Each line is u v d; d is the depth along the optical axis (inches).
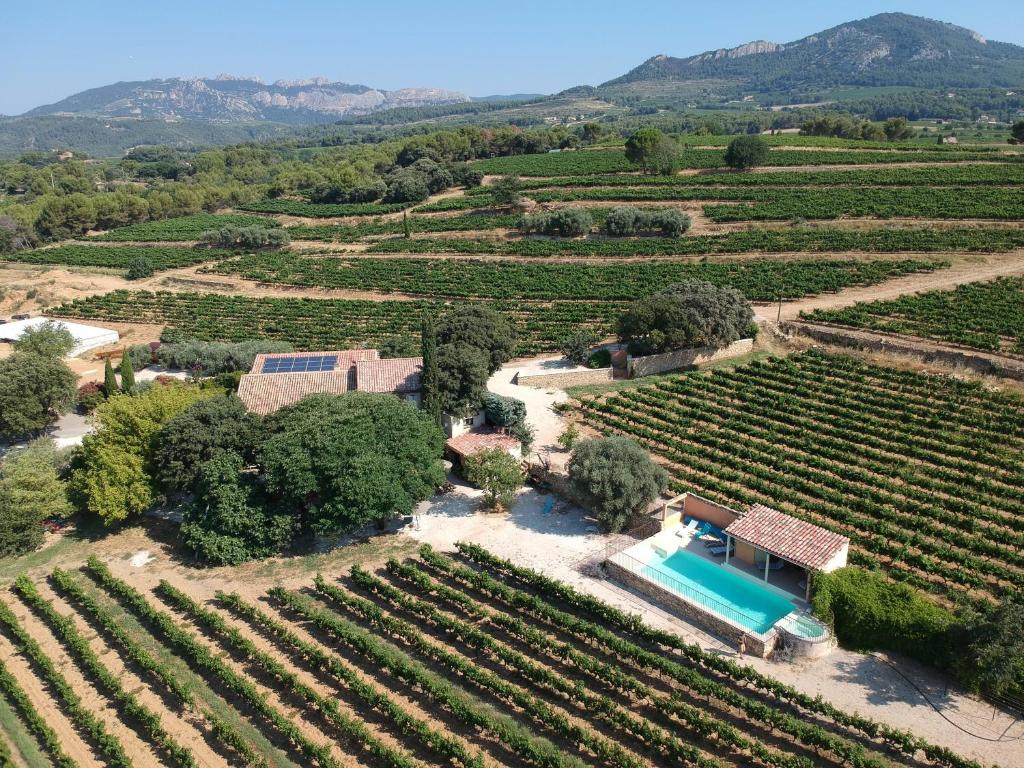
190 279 5600.4
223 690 1502.2
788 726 1254.9
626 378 3095.5
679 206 5787.4
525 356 3432.6
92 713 1441.9
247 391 2471.7
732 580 1715.1
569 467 2023.9
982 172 5482.3
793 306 3644.2
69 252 6786.4
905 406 2517.2
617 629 1608.0
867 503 1952.5
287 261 5866.1
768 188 5846.5
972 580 1633.9
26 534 2055.9
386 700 1376.7
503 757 1288.1
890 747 1242.0
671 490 2126.0
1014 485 2062.0
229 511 1942.7
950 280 3779.5
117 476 2073.1
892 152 6722.4
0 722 1459.2
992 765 1186.6
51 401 2778.1
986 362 2785.4
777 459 2252.7
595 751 1259.8
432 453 2039.9
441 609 1712.6
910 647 1439.5
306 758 1315.2
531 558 1870.1
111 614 1761.8
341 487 1847.9
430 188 7544.3
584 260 5064.0
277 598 1774.1
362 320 4286.4
